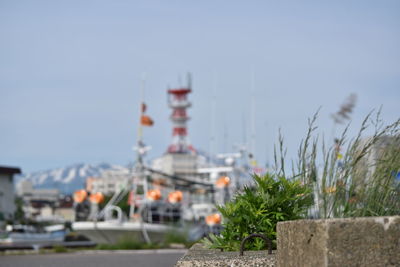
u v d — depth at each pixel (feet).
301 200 33.27
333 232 17.89
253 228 32.42
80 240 380.99
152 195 222.69
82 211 258.98
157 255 152.05
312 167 38.27
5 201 462.19
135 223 236.02
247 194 32.68
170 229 236.84
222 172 273.75
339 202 36.50
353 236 17.81
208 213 256.11
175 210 252.62
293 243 20.70
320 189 37.60
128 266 104.99
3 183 461.37
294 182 32.99
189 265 24.32
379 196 34.42
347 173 36.55
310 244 18.94
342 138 37.91
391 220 17.76
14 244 276.00
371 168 36.91
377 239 17.76
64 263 116.78
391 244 17.72
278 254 23.02
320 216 36.99
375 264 17.72
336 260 17.81
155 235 237.45
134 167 255.70
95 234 241.14
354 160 36.55
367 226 17.81
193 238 243.81
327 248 17.88
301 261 19.72
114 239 240.12
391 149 35.29
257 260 24.18
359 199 35.53
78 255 158.40
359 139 37.11
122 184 259.39
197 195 267.59
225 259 24.40
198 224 250.37
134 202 252.83
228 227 32.96
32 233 285.43
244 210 32.50
